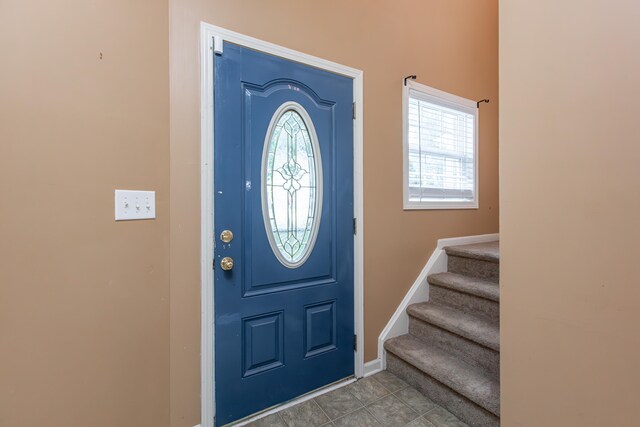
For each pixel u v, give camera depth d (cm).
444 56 241
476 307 189
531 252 100
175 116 134
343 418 153
